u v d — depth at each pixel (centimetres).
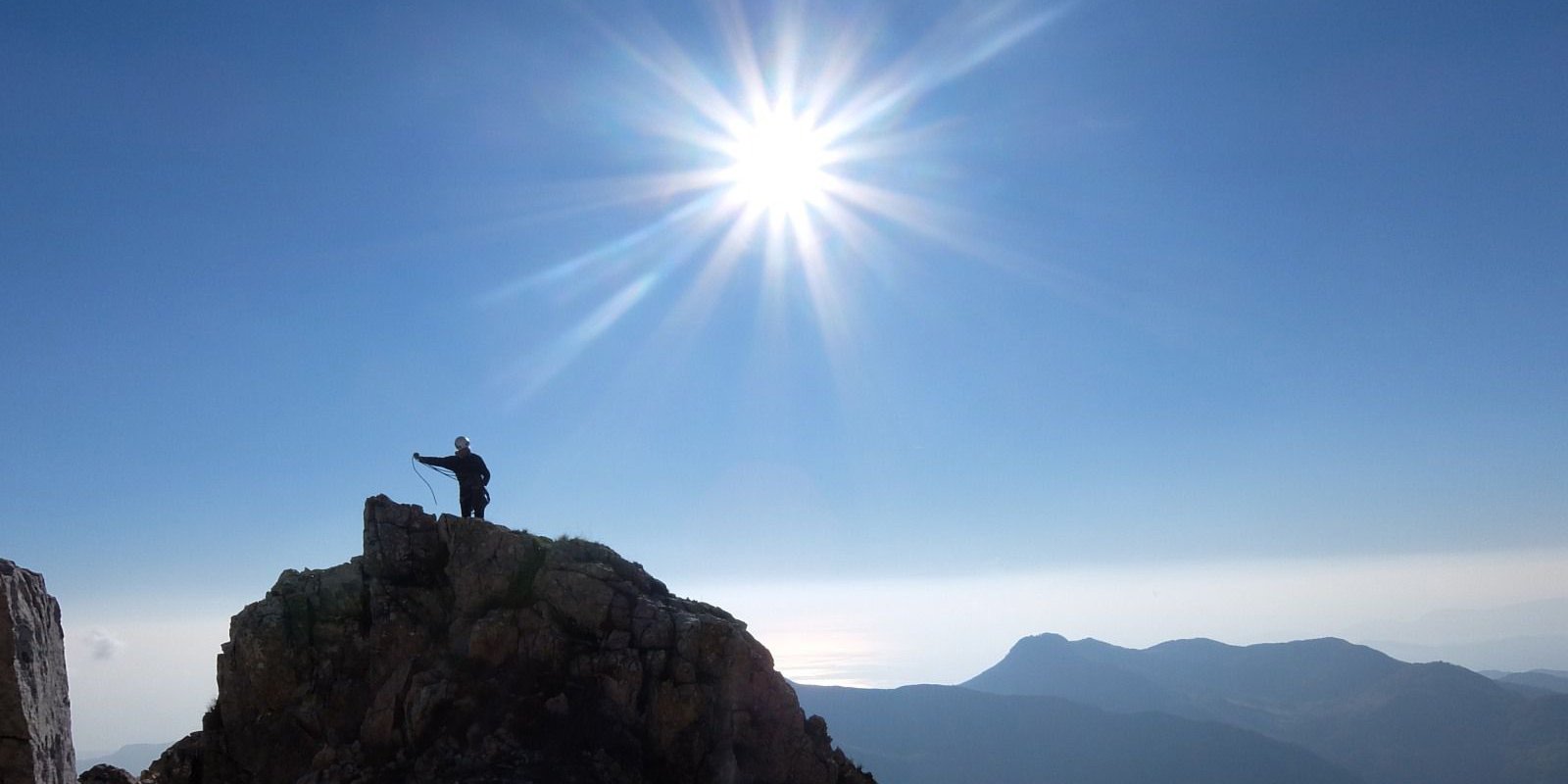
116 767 3319
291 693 3956
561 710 3722
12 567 1819
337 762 3700
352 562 4234
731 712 3872
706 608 4278
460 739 3666
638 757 3675
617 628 3994
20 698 1738
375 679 3938
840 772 4097
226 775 3838
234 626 4069
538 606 3997
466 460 4394
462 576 4116
